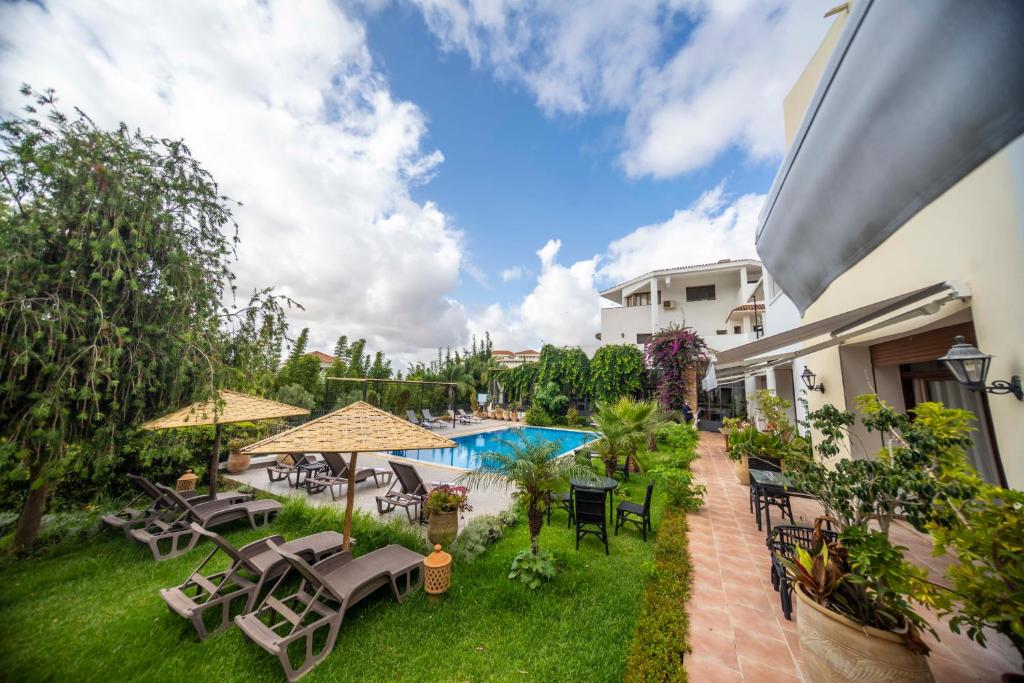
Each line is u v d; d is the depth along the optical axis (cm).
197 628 356
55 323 443
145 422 573
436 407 2795
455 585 450
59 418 457
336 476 849
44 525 569
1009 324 312
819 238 458
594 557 528
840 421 340
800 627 293
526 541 582
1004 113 212
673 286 2389
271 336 642
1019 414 303
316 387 1908
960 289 360
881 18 259
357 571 414
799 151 410
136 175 530
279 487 875
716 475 989
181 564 504
